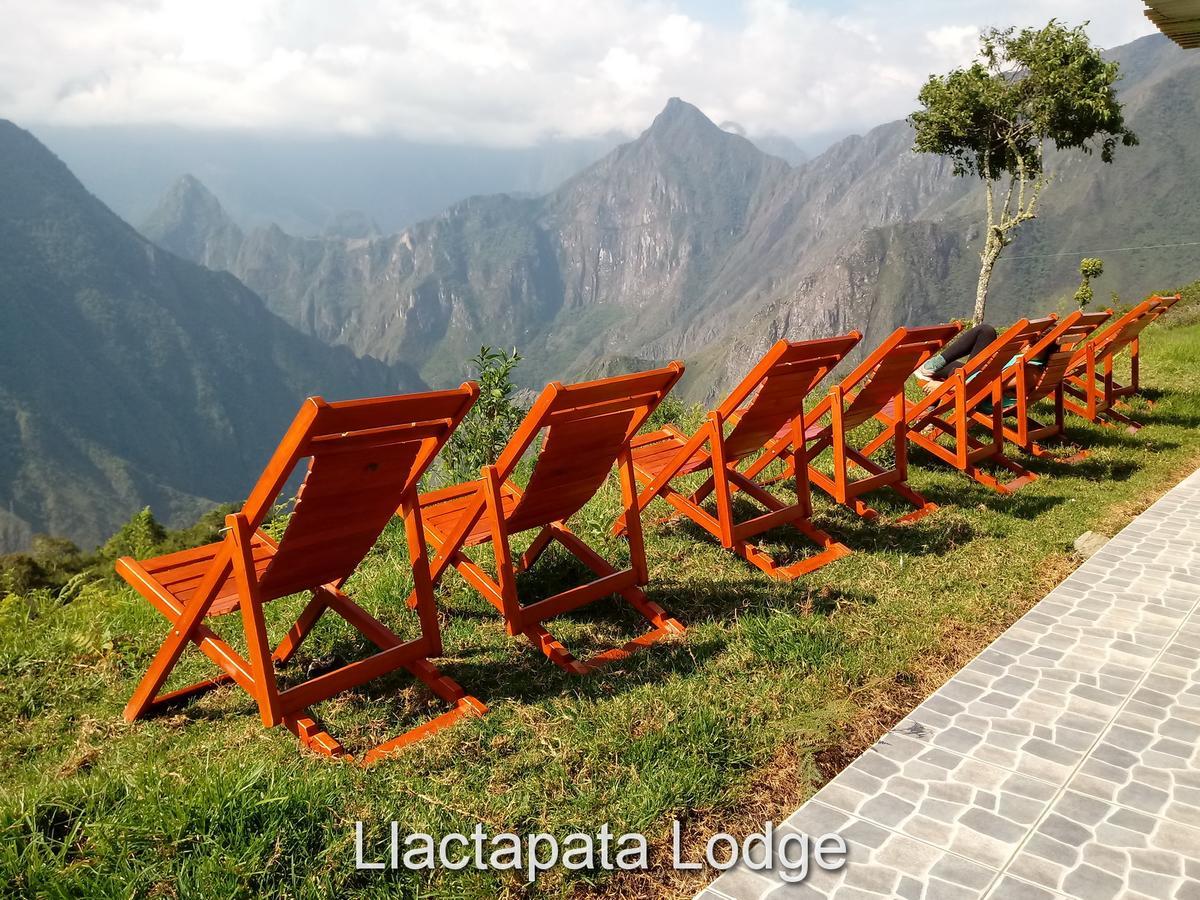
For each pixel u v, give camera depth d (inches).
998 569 212.1
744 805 121.5
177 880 98.8
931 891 101.9
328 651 175.5
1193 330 783.7
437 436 143.0
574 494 174.9
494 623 185.5
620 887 105.6
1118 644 170.9
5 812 108.7
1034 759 130.4
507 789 121.3
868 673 156.9
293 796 111.0
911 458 325.4
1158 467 317.4
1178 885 102.3
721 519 209.6
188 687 160.1
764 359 194.7
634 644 170.4
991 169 907.4
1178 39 225.3
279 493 126.1
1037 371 337.7
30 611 214.1
